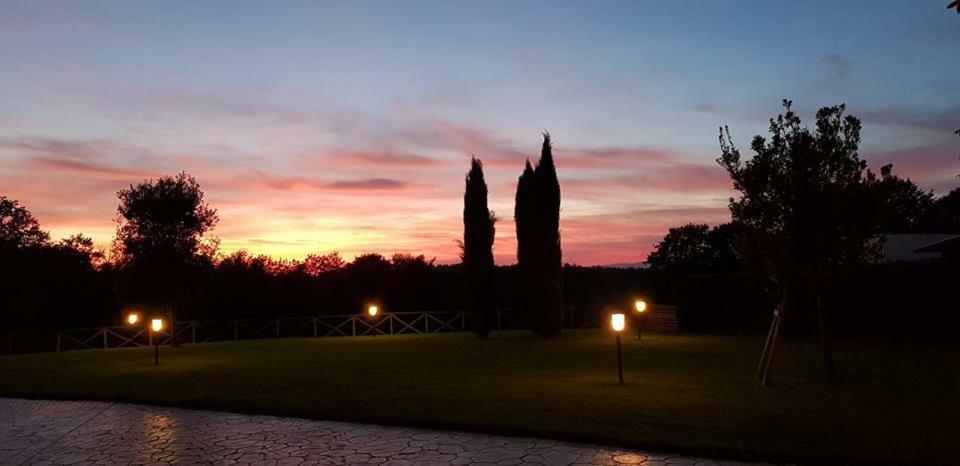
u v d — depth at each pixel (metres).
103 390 10.02
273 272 26.30
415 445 6.40
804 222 9.43
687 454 5.78
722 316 20.17
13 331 24.06
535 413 7.51
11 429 7.64
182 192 19.36
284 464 5.88
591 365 12.29
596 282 26.75
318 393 9.30
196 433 7.16
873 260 9.66
